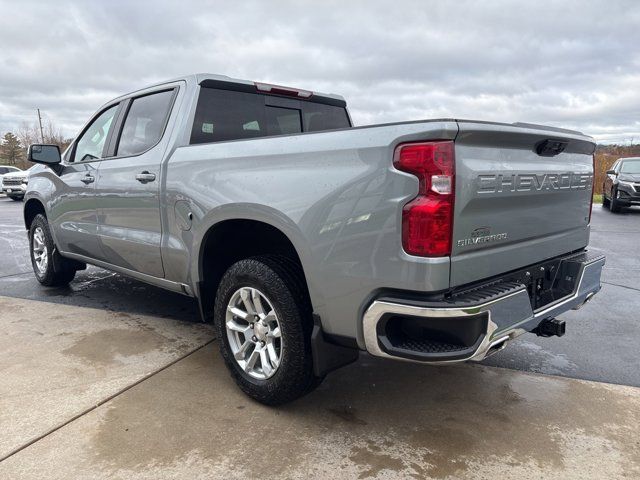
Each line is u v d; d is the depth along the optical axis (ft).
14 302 16.15
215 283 10.97
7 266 22.33
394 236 7.20
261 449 8.18
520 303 7.96
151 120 12.40
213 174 9.96
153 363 11.41
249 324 9.63
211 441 8.38
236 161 9.52
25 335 13.08
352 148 7.66
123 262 13.35
